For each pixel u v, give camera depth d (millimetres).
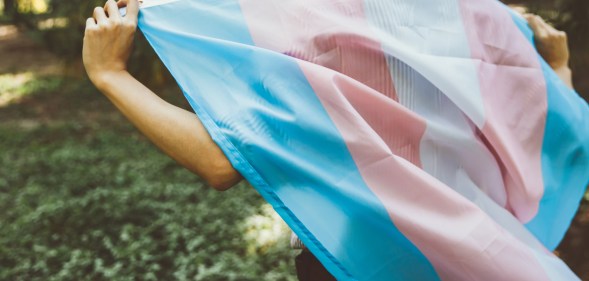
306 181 1543
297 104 1553
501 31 1858
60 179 7660
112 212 6379
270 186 1545
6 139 9734
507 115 1808
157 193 6895
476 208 1529
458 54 1721
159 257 5324
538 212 1843
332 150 1537
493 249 1495
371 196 1517
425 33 1705
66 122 10852
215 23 1733
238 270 4996
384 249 1540
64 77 12836
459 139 1668
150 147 9102
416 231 1497
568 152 1921
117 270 5082
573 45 5156
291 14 1688
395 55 1632
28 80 14109
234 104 1613
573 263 4312
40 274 5164
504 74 1833
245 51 1644
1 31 20703
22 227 6078
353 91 1584
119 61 1642
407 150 1641
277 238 5680
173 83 11039
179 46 1718
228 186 1598
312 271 1828
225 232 5836
